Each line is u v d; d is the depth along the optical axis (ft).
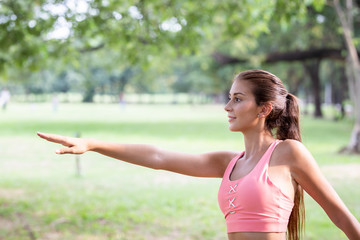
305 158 6.39
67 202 27.76
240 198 6.37
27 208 26.05
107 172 38.83
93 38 32.22
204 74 134.72
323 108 193.26
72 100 302.45
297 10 28.40
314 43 82.38
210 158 7.48
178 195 29.84
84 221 23.43
